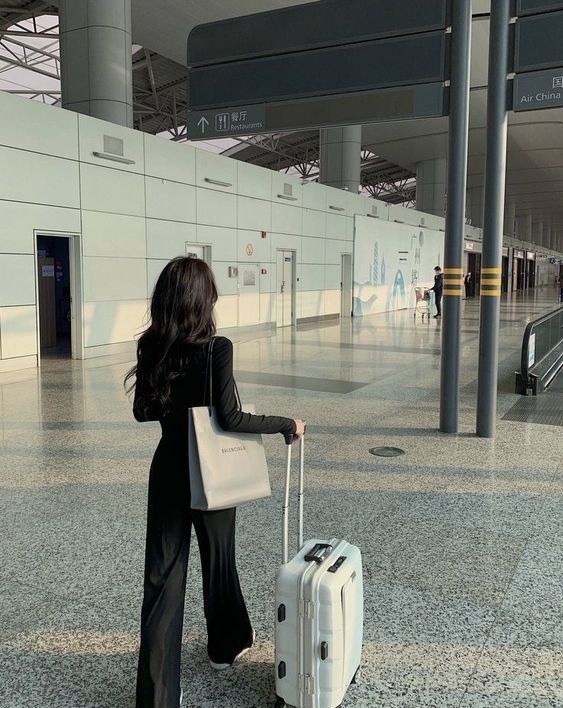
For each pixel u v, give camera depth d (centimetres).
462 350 1315
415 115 625
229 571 238
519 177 4869
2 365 934
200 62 759
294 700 210
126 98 1258
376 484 477
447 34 602
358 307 2167
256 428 204
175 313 204
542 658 258
